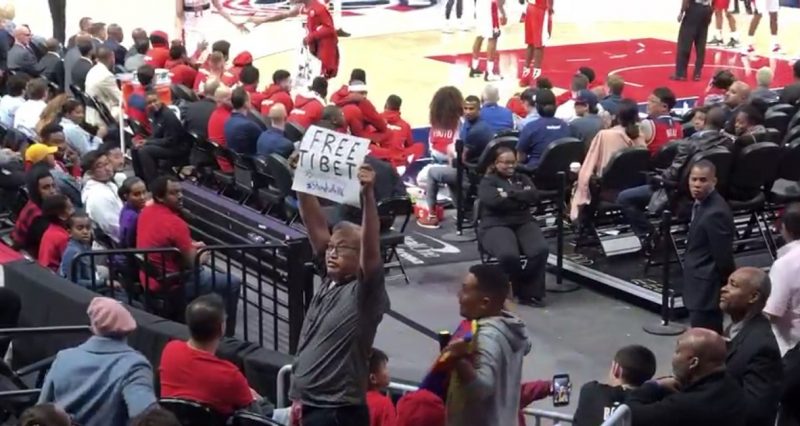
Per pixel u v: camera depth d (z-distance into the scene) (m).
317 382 5.10
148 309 9.10
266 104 14.49
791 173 11.13
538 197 10.80
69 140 12.85
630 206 11.03
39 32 22.97
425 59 21.39
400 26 24.48
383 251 11.23
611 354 9.62
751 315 6.56
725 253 8.59
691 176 8.70
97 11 24.94
